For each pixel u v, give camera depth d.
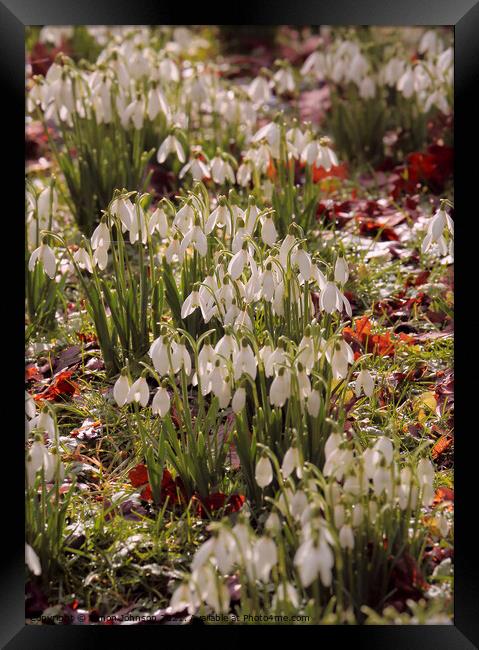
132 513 2.38
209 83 4.86
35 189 3.25
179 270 3.40
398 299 3.40
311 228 3.75
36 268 3.19
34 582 2.17
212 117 4.80
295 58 6.42
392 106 4.96
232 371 2.21
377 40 5.62
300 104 5.65
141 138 3.97
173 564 2.23
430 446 2.60
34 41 5.85
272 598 2.04
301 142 3.56
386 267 3.56
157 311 2.97
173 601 1.74
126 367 2.24
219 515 2.34
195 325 2.88
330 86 4.86
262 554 1.78
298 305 2.60
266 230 2.60
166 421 2.34
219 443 2.59
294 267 2.42
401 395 2.80
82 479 2.54
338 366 2.23
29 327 3.18
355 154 4.78
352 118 4.76
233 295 2.38
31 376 3.02
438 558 2.19
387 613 1.83
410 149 4.75
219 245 2.84
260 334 2.69
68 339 3.21
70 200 4.07
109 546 2.29
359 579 1.97
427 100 4.23
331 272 2.42
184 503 2.38
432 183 4.29
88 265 2.79
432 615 1.95
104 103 3.75
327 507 1.90
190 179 4.21
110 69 4.01
